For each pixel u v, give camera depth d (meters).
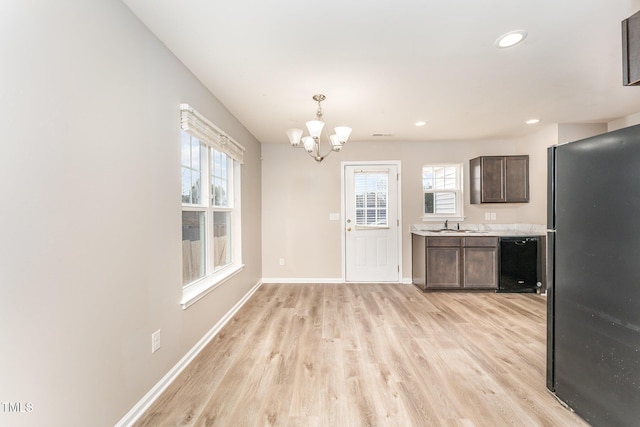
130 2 1.57
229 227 3.54
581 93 2.91
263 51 2.07
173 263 2.07
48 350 1.14
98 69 1.40
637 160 1.32
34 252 1.09
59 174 1.19
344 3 1.60
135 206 1.67
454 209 4.91
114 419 1.49
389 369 2.16
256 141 4.55
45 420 1.13
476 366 2.20
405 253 4.85
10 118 1.01
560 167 1.77
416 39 1.95
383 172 4.86
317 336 2.73
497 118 3.66
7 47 1.00
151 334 1.80
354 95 2.87
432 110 3.34
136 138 1.68
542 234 4.17
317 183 4.88
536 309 3.49
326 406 1.76
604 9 1.67
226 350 2.47
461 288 4.20
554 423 1.61
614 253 1.43
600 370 1.52
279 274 4.89
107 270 1.45
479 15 1.72
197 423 1.62
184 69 2.25
